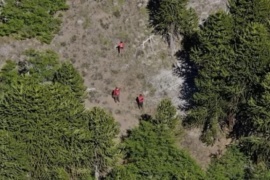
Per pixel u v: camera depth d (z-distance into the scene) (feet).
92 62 233.55
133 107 225.97
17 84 181.27
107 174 187.42
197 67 221.66
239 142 207.21
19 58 232.12
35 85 178.91
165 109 191.93
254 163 202.90
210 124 212.02
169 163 183.32
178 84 227.61
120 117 224.12
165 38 233.35
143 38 235.40
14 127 176.24
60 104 179.63
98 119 183.32
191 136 215.92
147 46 234.17
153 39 234.58
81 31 238.27
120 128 221.05
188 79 227.20
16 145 176.55
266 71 198.80
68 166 184.34
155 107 225.35
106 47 235.61
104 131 182.29
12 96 175.11
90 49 235.61
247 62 198.18
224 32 199.93
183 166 183.73
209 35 200.95
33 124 176.76
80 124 181.47
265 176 195.00
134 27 237.45
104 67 232.73
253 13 205.05
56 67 225.56
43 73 221.46
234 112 211.20
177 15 225.35
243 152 204.85
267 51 197.67
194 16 227.20
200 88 204.74
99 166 187.93
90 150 183.42
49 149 178.60
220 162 204.23
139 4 240.12
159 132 184.03
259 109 194.49
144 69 231.50
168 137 183.52
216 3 234.79
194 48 213.66
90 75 231.50
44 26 237.66
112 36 237.04
